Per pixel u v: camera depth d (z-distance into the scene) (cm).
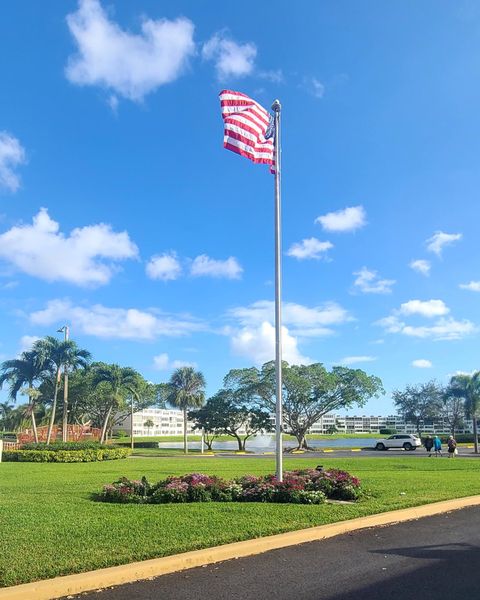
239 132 1370
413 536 917
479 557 782
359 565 737
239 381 5984
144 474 2100
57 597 604
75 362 4209
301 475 1374
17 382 4050
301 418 5962
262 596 610
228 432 6094
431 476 1864
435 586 648
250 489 1222
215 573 696
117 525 895
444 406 7081
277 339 1357
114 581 649
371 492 1339
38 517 974
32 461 3325
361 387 5862
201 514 996
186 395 5625
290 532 880
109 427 7212
